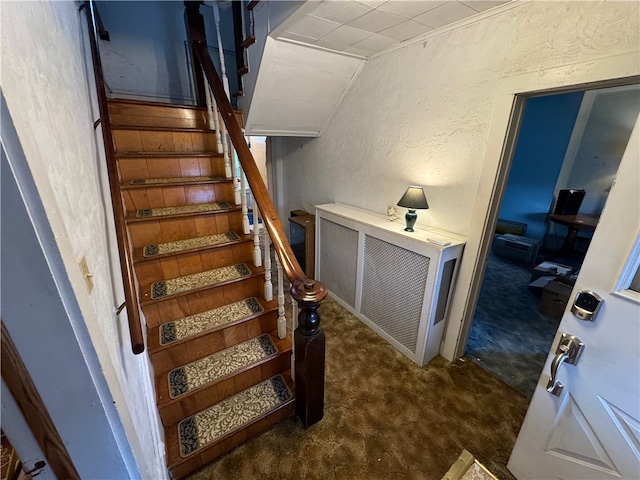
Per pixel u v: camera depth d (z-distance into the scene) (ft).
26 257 1.35
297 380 4.75
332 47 6.35
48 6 2.29
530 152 13.33
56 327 1.54
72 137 2.39
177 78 9.71
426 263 5.71
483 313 8.54
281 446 4.58
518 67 4.43
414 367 6.31
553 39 4.00
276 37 5.88
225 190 6.95
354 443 4.65
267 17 5.71
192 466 4.13
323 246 9.12
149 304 4.93
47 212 1.38
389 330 7.06
